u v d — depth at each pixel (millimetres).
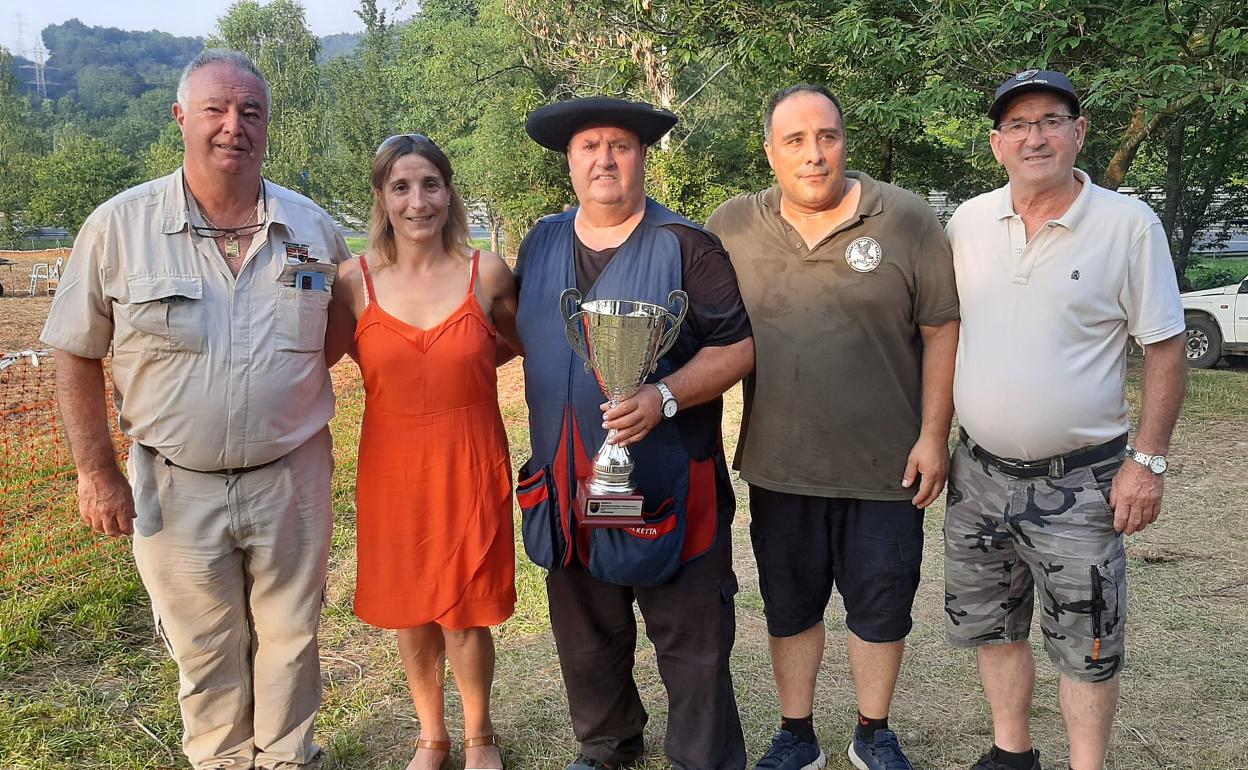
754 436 2691
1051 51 6930
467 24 23297
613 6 11109
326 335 2725
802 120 2424
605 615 2674
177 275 2395
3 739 3057
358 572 2670
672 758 2645
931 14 7332
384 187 2525
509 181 21484
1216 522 5219
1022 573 2604
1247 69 6824
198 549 2545
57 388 2494
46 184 43719
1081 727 2484
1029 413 2348
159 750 3020
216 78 2355
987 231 2406
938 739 3062
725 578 2551
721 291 2436
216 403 2438
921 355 2625
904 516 2629
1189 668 3492
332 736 3111
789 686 2865
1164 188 16359
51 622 3969
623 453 2342
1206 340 11398
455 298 2572
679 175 14359
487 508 2609
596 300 2373
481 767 2828
